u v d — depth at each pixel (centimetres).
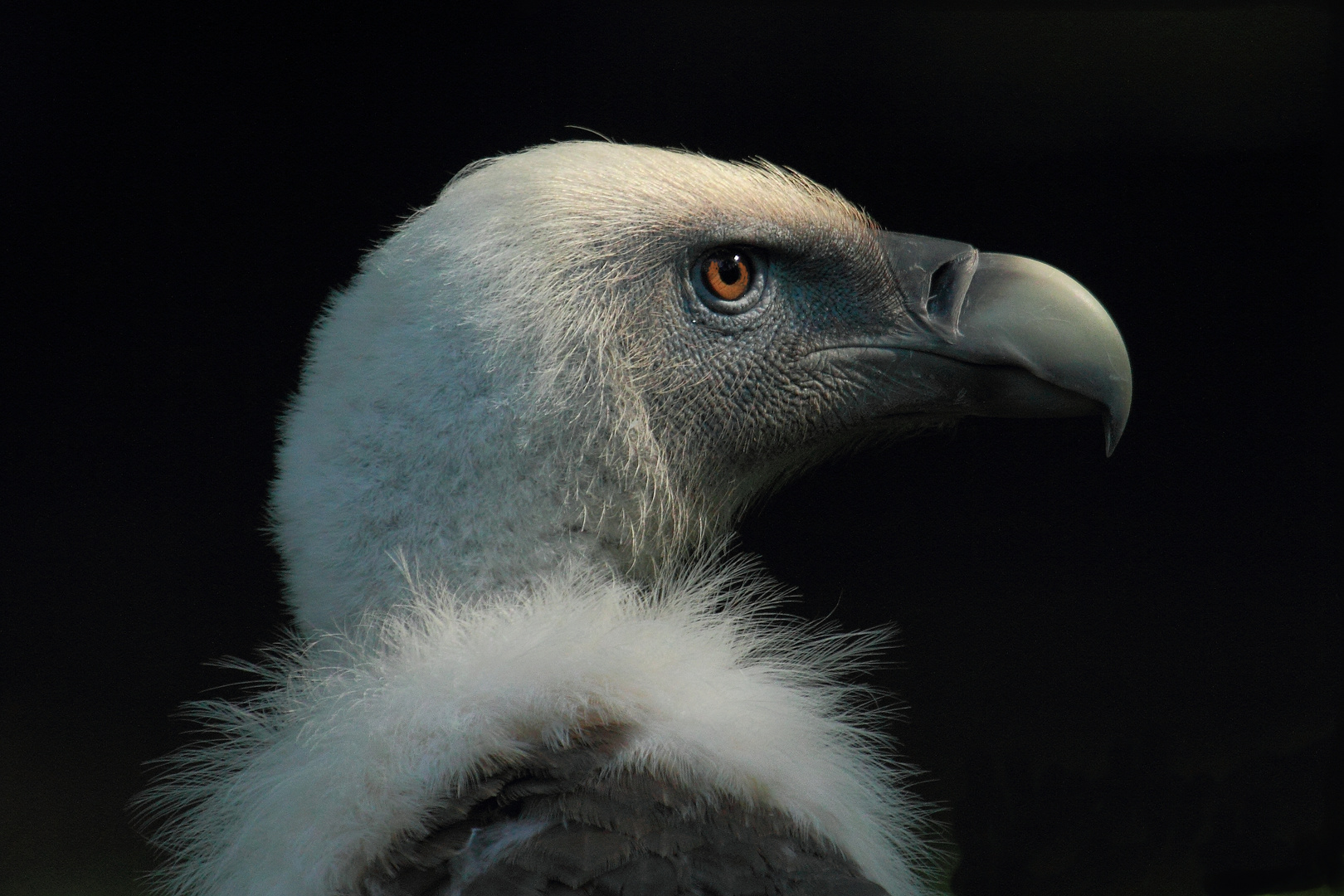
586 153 419
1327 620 1089
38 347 1072
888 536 1159
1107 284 1145
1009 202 1121
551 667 327
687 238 409
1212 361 1156
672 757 317
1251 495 1144
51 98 1030
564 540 386
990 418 1182
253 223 1069
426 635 348
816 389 441
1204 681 1073
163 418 1083
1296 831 938
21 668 1021
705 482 437
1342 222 1113
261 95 1048
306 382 404
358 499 375
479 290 380
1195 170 1121
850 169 1092
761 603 401
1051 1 1031
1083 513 1159
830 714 393
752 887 297
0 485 1055
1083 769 998
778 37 1053
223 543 1076
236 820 358
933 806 504
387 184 1061
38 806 946
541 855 294
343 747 327
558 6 1038
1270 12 1027
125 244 1071
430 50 1044
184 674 1036
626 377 400
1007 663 1100
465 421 375
